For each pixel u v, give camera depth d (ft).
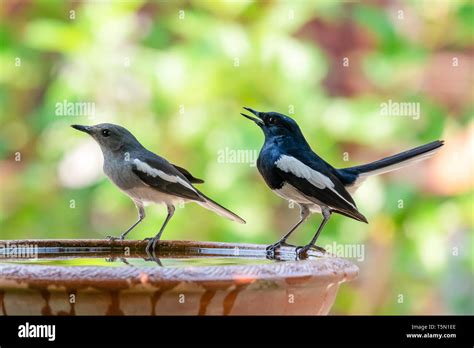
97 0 40.19
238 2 39.06
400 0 42.68
